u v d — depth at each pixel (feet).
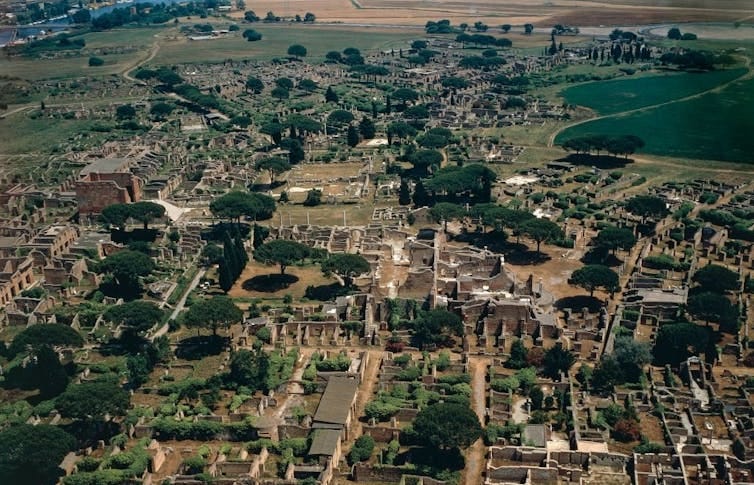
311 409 653.30
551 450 584.40
